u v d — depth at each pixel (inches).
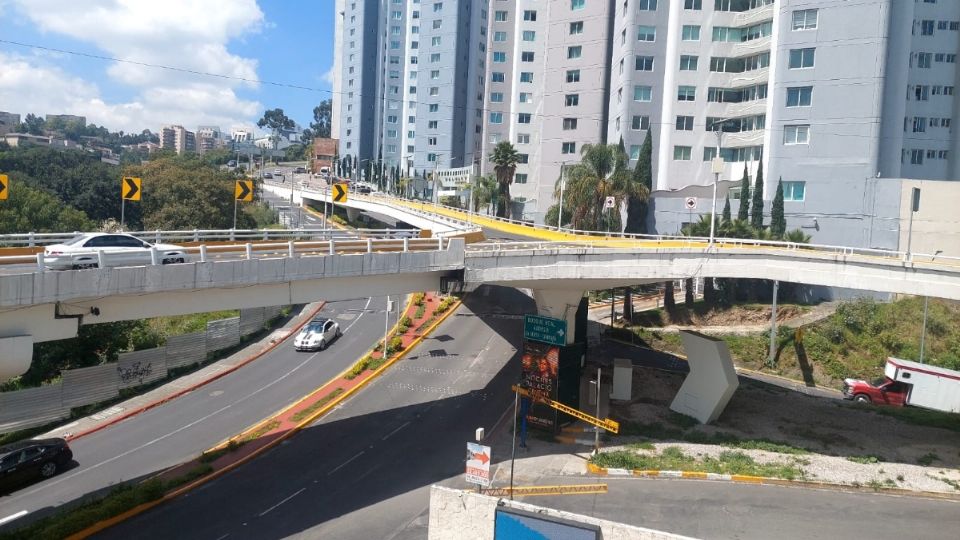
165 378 1521.9
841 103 2409.0
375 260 1069.8
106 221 2874.0
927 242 2277.3
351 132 6378.0
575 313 1455.5
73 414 1298.0
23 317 746.8
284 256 984.9
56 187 3021.7
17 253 938.1
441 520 708.7
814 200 2459.4
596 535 620.4
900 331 2009.1
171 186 2834.6
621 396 1434.5
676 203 2815.0
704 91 2942.9
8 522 855.1
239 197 1437.0
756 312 2185.0
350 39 6363.2
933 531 874.1
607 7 3376.0
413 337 1851.6
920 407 1565.0
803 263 1251.2
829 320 2046.0
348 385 1459.2
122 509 847.1
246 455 1066.1
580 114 3459.6
